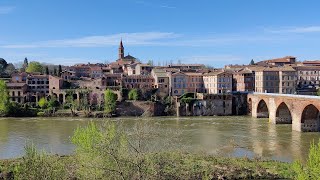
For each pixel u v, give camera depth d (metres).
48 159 51.41
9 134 138.25
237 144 117.69
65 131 145.88
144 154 45.47
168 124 169.62
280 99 165.25
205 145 115.69
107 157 45.06
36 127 158.12
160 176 45.56
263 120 187.88
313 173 48.19
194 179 67.12
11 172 76.56
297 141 123.81
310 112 144.50
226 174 77.06
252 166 83.19
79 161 54.91
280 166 84.06
